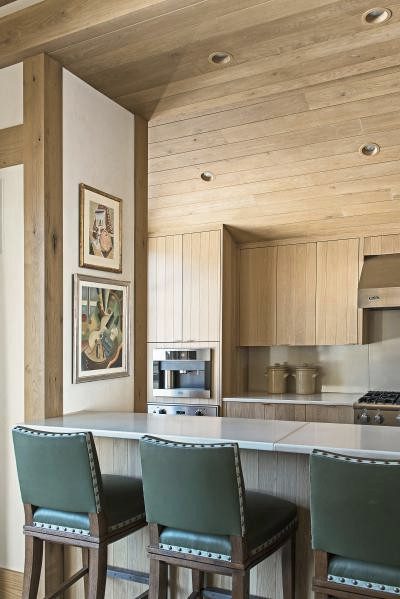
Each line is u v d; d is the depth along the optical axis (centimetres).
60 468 210
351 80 328
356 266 482
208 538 191
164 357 515
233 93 343
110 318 314
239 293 532
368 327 504
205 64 298
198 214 494
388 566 166
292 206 459
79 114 299
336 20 257
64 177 285
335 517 169
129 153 344
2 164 287
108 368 312
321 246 497
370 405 431
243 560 185
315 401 453
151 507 199
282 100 354
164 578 204
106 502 219
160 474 194
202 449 185
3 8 275
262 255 523
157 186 469
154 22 249
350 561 172
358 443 203
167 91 328
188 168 441
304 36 271
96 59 282
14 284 280
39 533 221
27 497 220
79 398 290
